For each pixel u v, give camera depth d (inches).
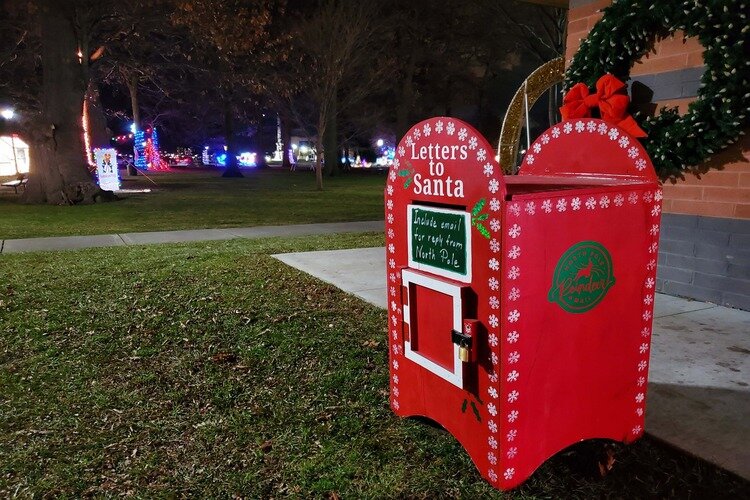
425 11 1282.0
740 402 112.5
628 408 96.3
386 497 88.0
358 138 2058.3
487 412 84.4
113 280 228.1
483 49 1338.6
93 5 682.2
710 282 185.9
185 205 632.4
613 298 90.0
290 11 980.6
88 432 110.9
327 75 895.1
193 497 89.5
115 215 525.0
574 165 104.7
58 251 303.7
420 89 1577.3
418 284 94.3
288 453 101.7
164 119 1988.2
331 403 121.2
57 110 643.5
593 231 85.0
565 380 87.5
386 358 145.4
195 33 735.1
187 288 215.3
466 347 83.5
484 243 80.0
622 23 195.8
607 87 195.0
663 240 199.9
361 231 401.4
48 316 182.1
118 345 158.1
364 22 909.2
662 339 149.2
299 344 156.1
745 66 163.5
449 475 93.4
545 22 745.6
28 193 661.9
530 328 81.6
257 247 317.4
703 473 90.1
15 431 111.3
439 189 88.1
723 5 165.0
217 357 147.9
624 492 87.3
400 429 108.6
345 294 205.8
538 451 87.3
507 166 313.4
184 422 114.5
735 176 175.6
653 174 91.0
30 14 657.6
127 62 850.1
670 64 190.4
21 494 90.5
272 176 1397.6
